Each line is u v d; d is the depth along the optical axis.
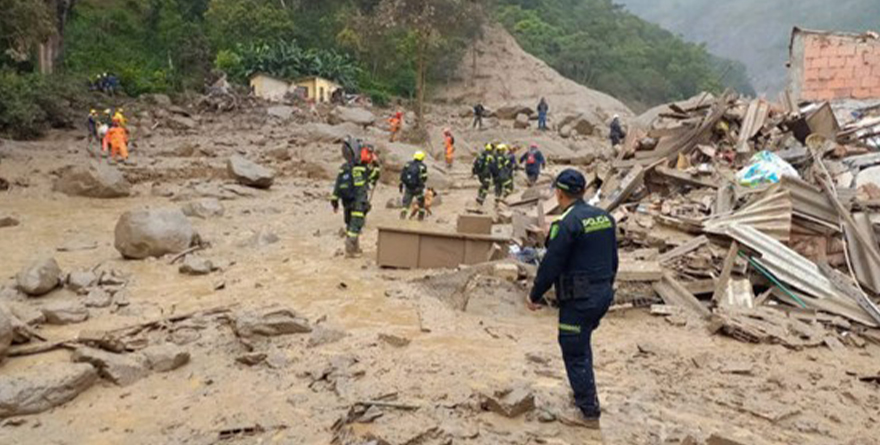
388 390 5.09
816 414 5.16
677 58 111.31
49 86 27.12
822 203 9.37
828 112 15.02
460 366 5.73
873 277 8.46
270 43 51.16
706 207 11.02
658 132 15.76
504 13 83.56
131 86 37.59
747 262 8.70
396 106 51.72
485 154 15.71
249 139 26.55
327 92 47.94
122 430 4.43
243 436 4.34
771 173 10.88
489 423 4.62
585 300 4.46
